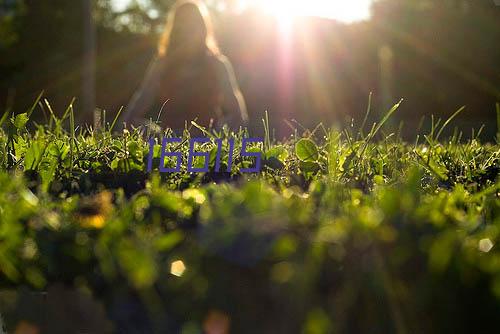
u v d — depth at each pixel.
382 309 1.47
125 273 1.62
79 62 20.97
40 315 1.66
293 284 1.49
